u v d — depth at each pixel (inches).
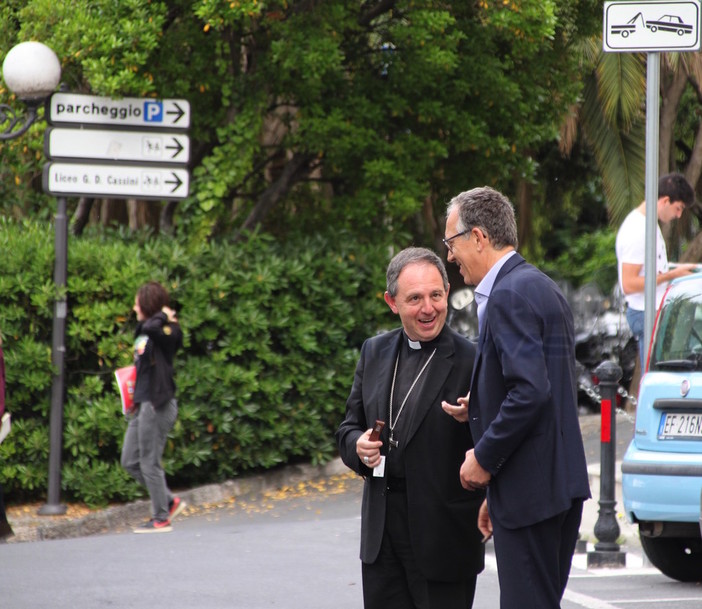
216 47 1492.4
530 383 474.3
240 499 1413.6
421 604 539.2
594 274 2883.9
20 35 1446.9
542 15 1472.7
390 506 543.2
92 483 1348.4
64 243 1339.8
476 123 1576.0
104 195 1358.3
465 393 535.2
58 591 872.9
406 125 1598.2
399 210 1534.2
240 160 1496.1
